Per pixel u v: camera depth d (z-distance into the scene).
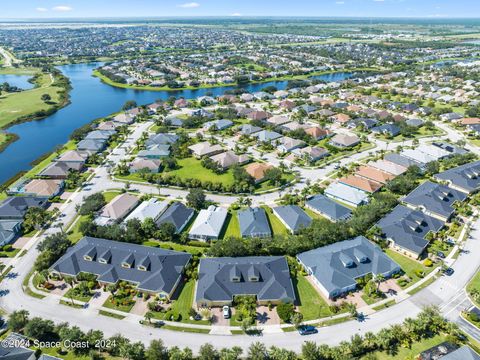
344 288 93.00
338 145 199.88
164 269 96.88
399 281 97.25
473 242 115.12
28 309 88.50
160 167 173.38
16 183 153.50
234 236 117.00
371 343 76.50
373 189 145.50
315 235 110.75
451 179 152.62
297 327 83.19
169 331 82.50
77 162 170.88
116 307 89.12
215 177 162.38
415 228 115.81
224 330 82.75
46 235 119.56
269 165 174.12
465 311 87.00
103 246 104.56
